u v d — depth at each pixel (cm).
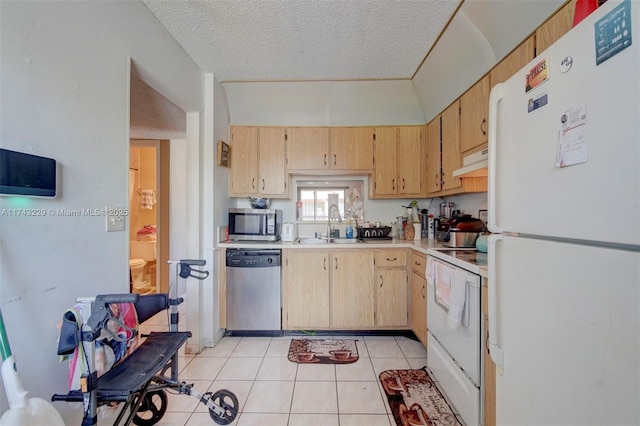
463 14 167
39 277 100
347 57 222
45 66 103
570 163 69
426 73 241
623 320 57
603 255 61
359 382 187
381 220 320
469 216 228
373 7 164
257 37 194
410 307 257
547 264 77
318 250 260
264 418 154
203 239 245
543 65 77
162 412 152
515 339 91
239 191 290
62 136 109
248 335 264
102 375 109
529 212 84
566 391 70
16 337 93
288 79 260
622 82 56
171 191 392
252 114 294
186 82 214
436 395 173
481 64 182
